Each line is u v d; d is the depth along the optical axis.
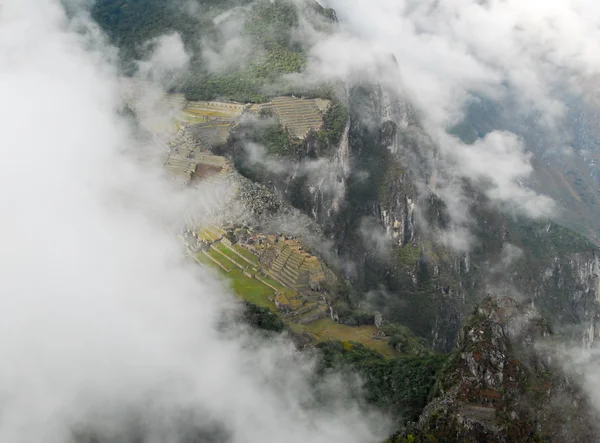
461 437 109.00
